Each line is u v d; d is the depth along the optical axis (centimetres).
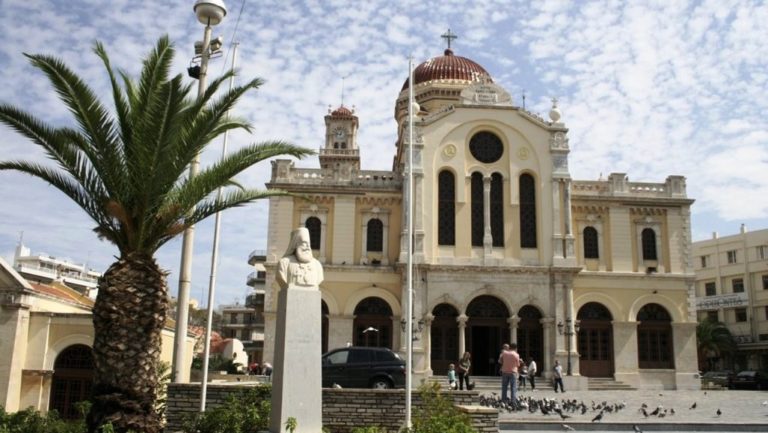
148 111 1464
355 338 4272
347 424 1866
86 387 2881
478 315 4266
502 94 4559
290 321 1352
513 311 4212
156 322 1470
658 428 2230
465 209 4381
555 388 3803
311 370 1346
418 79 5628
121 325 1418
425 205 4338
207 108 1609
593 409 2619
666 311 4472
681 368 4338
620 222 4547
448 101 5391
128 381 1408
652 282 4459
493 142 4534
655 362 4388
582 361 4328
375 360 2600
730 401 3256
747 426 2252
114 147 1488
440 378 4019
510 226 4378
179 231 1577
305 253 1420
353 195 4450
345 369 2581
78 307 3366
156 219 1525
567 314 4219
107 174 1481
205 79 1945
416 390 1892
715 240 7819
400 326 4228
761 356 7075
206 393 1888
